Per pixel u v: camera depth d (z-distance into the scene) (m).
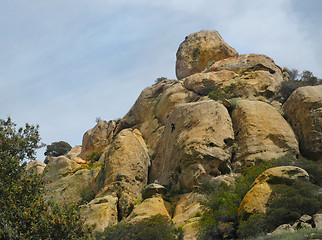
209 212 32.94
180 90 56.66
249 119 43.28
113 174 45.72
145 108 61.31
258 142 41.09
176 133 46.03
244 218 29.55
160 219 34.75
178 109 48.84
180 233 33.50
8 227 21.67
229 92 52.41
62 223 22.41
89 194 47.50
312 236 20.98
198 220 33.88
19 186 23.72
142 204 39.62
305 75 57.38
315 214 25.94
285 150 40.66
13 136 27.00
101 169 49.78
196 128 43.62
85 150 71.06
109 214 40.91
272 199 29.25
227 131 43.03
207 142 41.47
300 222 25.28
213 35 66.81
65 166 54.69
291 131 42.50
